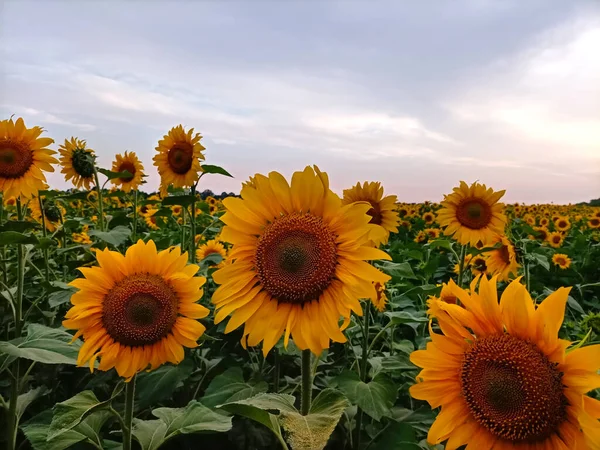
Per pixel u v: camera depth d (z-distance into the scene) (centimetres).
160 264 67
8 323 106
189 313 65
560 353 41
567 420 41
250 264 56
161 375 80
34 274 122
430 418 77
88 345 63
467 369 46
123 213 129
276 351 82
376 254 51
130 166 166
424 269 145
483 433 46
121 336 63
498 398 43
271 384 85
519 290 44
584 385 39
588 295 199
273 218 57
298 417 47
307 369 54
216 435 81
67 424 56
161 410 68
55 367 95
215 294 56
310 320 52
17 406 78
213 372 88
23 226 88
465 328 48
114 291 65
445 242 138
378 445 65
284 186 56
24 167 102
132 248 67
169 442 82
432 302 85
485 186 145
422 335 114
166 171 124
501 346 45
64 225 118
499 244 143
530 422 42
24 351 65
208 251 164
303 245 53
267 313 54
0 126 102
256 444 78
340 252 53
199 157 120
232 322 54
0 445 84
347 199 118
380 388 70
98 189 138
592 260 243
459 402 47
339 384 71
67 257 144
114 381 91
